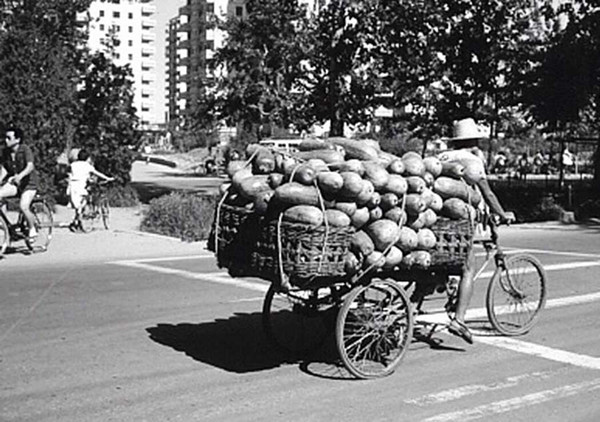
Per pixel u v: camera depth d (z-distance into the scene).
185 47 109.38
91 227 18.88
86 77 26.27
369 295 7.33
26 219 14.39
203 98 22.17
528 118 27.70
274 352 7.80
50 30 24.38
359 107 22.14
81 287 11.29
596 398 6.50
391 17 21.78
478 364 7.48
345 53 21.62
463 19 23.36
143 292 10.94
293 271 6.36
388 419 5.90
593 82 25.73
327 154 6.82
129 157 26.72
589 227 21.91
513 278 8.70
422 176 7.04
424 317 9.19
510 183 36.41
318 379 6.93
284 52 21.20
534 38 25.64
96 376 6.93
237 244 6.90
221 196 7.29
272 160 6.80
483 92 24.30
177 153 82.94
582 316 9.62
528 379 7.01
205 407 6.13
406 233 6.92
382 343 7.52
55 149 22.75
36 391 6.49
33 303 10.05
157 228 18.33
